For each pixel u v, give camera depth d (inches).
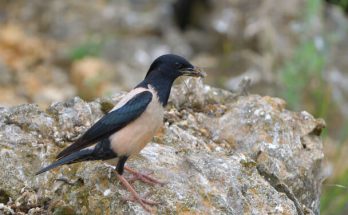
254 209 391.9
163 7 879.1
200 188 388.5
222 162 410.9
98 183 391.9
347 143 690.2
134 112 371.2
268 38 788.6
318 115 674.8
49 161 416.5
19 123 440.5
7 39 843.4
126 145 374.6
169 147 427.2
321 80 690.2
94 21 862.5
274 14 815.1
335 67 779.4
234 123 466.6
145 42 831.1
